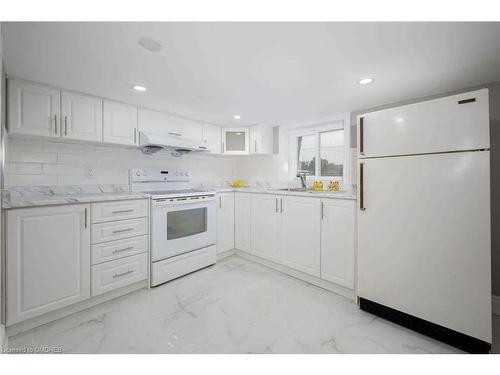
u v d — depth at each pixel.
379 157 1.78
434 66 1.64
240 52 1.47
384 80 1.89
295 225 2.54
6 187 1.79
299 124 3.32
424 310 1.60
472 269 1.43
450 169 1.49
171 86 2.01
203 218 2.84
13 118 1.79
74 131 2.09
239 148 3.51
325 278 2.27
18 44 1.36
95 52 1.46
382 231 1.78
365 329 1.69
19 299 1.58
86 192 2.42
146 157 2.93
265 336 1.61
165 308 1.95
